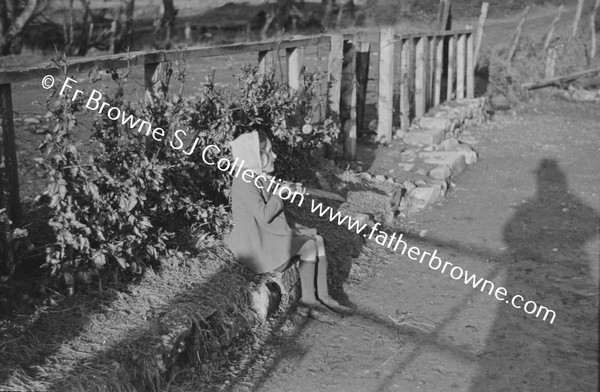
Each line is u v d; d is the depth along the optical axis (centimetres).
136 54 485
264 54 660
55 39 2038
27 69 410
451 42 1256
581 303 555
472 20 2666
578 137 1166
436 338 499
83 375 354
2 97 409
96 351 378
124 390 361
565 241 691
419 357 471
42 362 362
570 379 445
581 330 512
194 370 421
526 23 2458
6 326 384
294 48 716
